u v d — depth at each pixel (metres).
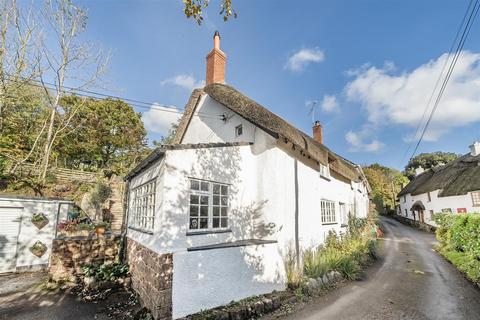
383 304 6.10
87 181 18.27
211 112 10.32
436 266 10.23
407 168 59.09
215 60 10.43
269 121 7.06
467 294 6.69
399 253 13.35
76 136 23.28
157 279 4.88
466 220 10.96
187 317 4.94
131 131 29.00
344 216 14.30
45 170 15.92
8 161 15.09
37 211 10.09
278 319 5.38
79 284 7.54
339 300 6.43
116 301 6.34
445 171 28.42
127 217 9.16
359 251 10.75
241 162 7.55
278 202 7.20
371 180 46.00
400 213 42.28
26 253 9.59
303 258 8.00
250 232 7.39
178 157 5.87
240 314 5.34
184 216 5.69
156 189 6.03
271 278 6.68
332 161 11.77
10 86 13.38
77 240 8.36
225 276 5.74
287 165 7.95
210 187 6.50
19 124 16.83
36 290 7.23
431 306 5.93
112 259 8.83
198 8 3.94
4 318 5.48
